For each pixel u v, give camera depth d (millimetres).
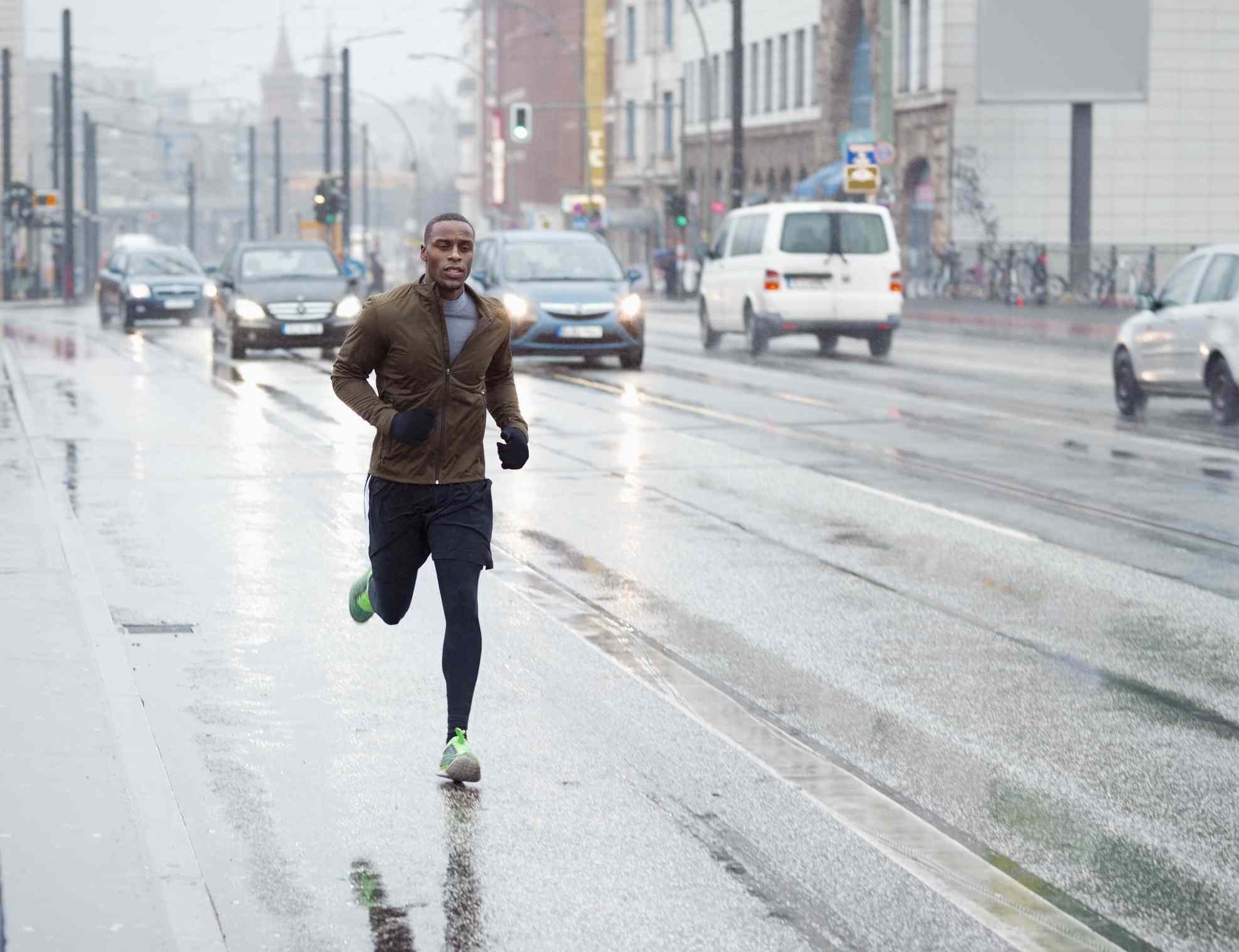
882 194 56312
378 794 7555
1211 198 69250
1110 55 59219
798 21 79500
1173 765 8148
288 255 36406
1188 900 6465
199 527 14320
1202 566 13008
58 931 5832
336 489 16531
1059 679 9695
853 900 6398
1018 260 59844
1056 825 7289
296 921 6156
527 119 69750
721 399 26109
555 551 13531
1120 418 23594
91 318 57094
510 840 7008
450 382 7852
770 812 7387
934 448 20078
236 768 7891
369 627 10719
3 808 7000
